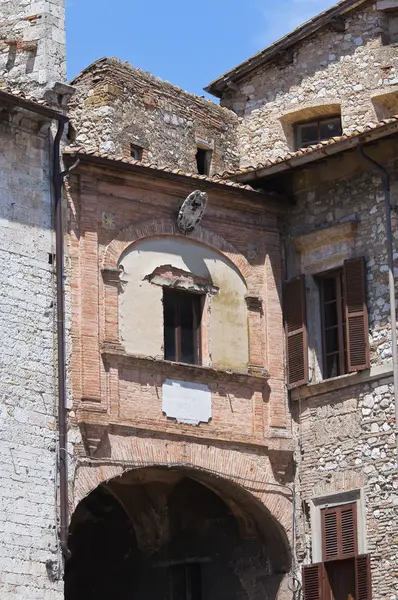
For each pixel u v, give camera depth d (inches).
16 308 1301.7
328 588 1403.8
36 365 1304.1
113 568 1535.4
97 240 1379.2
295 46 1642.5
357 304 1425.9
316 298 1482.5
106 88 1523.1
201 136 1621.6
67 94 1385.3
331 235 1464.1
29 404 1290.6
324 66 1621.6
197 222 1435.8
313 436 1443.2
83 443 1327.5
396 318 1392.7
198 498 1494.8
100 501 1523.1
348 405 1421.0
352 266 1435.8
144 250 1411.2
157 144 1565.0
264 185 1523.1
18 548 1252.5
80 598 1540.4
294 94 1637.6
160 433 1375.5
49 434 1299.2
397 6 1578.5
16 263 1310.3
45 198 1347.2
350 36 1609.3
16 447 1272.1
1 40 1418.6
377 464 1385.3
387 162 1428.4
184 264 1434.5
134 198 1412.4
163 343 1402.6
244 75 1676.9
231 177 1498.5
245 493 1423.5
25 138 1343.5
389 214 1412.4
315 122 1648.6
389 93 1572.3
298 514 1441.9
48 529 1278.3
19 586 1245.1
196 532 1501.0
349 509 1400.1
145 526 1504.7
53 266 1338.6
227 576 1478.8
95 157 1370.6
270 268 1492.4
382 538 1366.9
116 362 1360.7
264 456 1440.7
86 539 1550.2
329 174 1480.1
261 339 1467.8
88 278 1363.2
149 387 1379.2
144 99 1561.3
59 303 1332.4
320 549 1416.1
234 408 1430.9
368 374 1406.3
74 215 1373.0
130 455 1352.1
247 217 1493.6
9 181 1322.6
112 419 1346.0
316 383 1446.9
